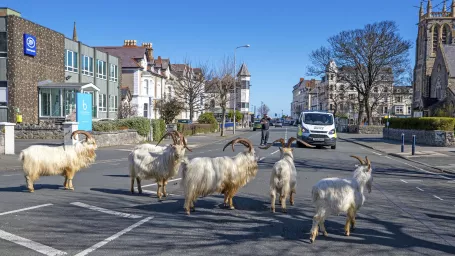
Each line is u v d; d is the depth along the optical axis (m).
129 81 54.84
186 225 7.47
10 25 32.03
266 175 14.23
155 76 60.53
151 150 10.14
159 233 6.92
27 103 33.66
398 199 10.38
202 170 8.32
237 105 104.62
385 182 13.34
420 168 17.70
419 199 10.45
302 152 23.73
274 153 22.97
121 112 43.50
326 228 7.50
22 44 32.91
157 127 32.72
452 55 60.62
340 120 71.88
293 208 9.06
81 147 10.90
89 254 5.79
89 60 43.69
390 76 55.53
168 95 59.66
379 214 8.68
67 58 39.84
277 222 7.81
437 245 6.57
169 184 12.20
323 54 56.25
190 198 8.34
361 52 54.00
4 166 15.48
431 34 70.19
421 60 72.69
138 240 6.50
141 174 9.93
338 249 6.26
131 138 28.84
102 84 46.53
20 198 9.63
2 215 7.96
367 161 7.24
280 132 58.28
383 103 61.00
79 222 7.55
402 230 7.43
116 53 56.28
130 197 10.02
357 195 6.81
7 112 32.25
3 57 32.28
